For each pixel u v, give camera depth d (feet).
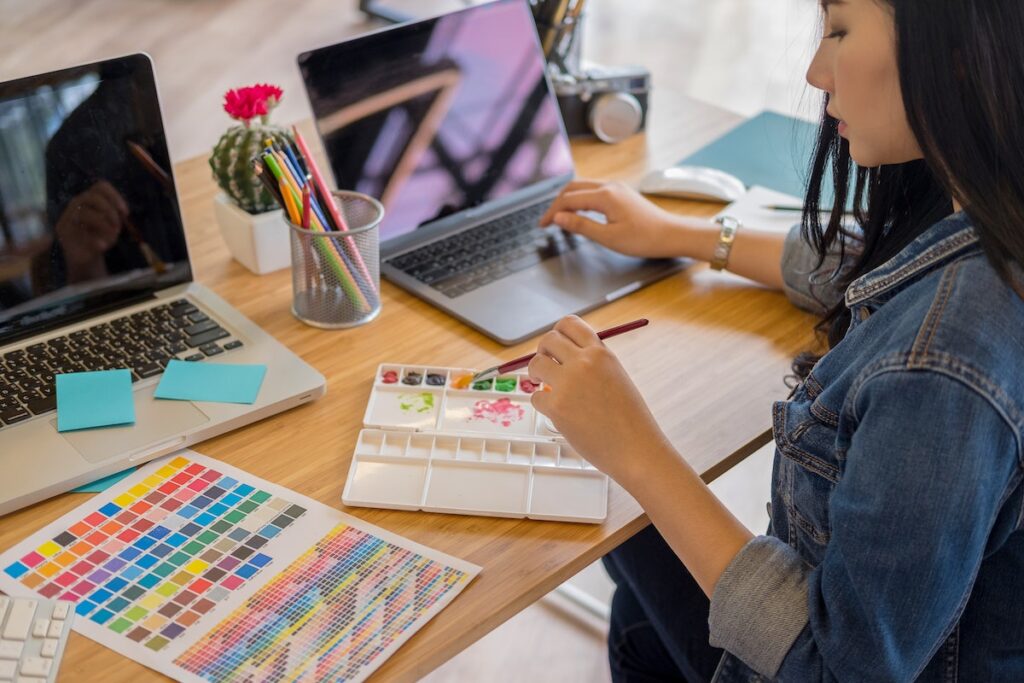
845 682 2.56
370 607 2.72
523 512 3.02
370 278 3.85
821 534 2.93
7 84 3.35
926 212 3.23
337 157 4.15
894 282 2.70
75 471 3.04
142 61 3.61
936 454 2.33
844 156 3.35
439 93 4.42
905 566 2.39
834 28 2.61
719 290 4.20
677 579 3.96
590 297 4.05
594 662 5.86
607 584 6.48
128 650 2.58
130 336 3.61
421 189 4.38
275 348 3.62
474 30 4.53
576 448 3.02
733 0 15.60
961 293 2.40
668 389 3.60
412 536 2.96
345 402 3.48
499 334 3.80
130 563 2.83
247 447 3.27
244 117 4.00
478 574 2.84
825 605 2.60
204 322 3.72
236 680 2.52
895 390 2.39
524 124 4.72
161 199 3.76
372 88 4.23
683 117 5.63
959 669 2.82
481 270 4.20
